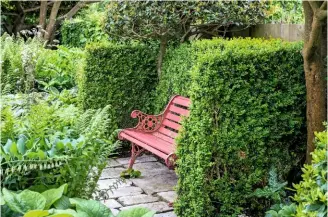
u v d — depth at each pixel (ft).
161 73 17.78
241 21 16.53
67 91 19.70
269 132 10.80
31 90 17.10
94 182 9.22
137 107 18.26
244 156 10.65
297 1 19.38
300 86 11.10
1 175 7.96
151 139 14.82
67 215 7.07
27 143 8.41
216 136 10.44
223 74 10.38
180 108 15.15
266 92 10.78
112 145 9.32
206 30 17.67
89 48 17.65
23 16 33.83
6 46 19.40
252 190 10.84
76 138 9.23
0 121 8.65
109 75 17.83
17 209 7.36
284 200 10.46
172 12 16.10
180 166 11.16
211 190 10.51
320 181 7.73
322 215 7.34
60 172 8.45
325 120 10.62
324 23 11.03
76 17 34.37
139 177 15.06
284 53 10.95
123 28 16.96
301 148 11.24
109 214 8.02
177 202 11.27
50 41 32.32
